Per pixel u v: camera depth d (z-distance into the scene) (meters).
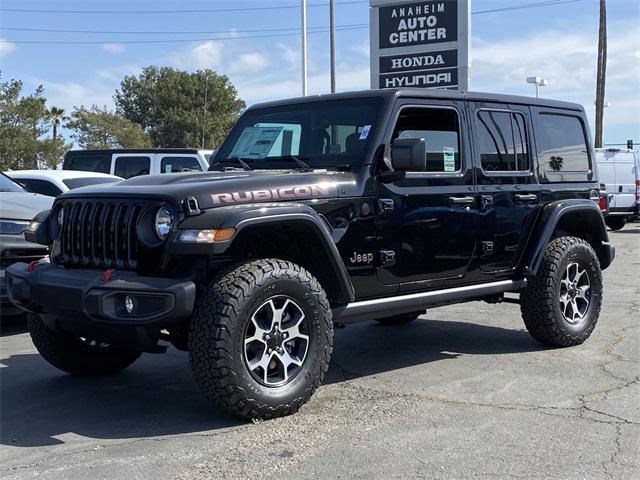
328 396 4.92
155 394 5.06
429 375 5.48
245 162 5.61
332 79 22.53
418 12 13.68
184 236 4.02
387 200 4.96
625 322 7.41
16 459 3.86
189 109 64.25
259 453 3.88
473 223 5.52
